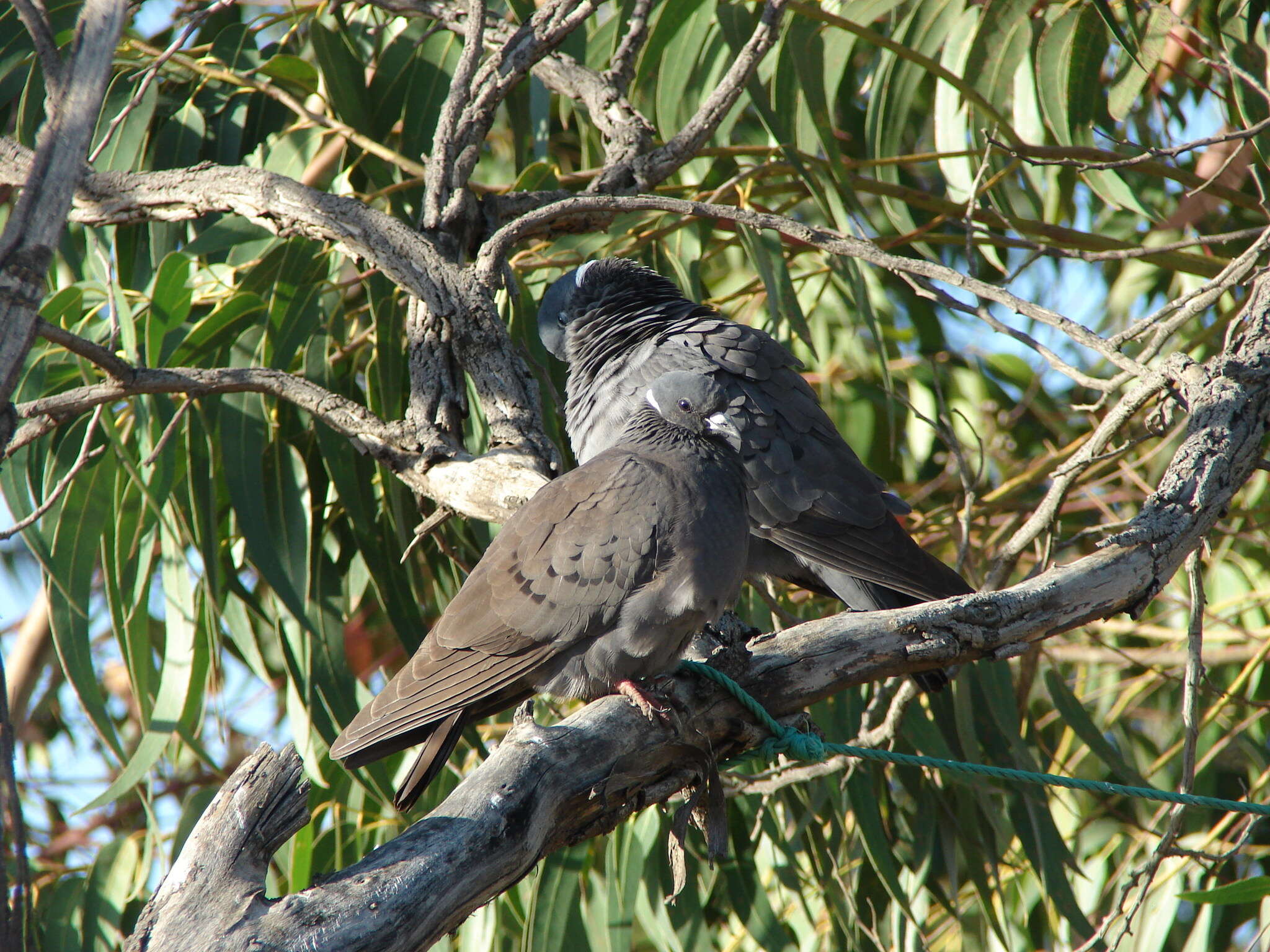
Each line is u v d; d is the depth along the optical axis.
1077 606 5.76
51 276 10.52
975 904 10.16
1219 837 9.81
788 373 8.71
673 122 9.77
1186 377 6.48
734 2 9.70
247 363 8.79
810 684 5.62
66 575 8.06
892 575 7.97
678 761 5.32
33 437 7.06
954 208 10.34
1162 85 11.37
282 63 9.61
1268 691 10.70
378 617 12.23
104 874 8.90
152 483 8.16
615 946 8.40
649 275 9.24
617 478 5.88
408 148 9.64
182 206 8.07
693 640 5.88
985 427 12.88
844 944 9.28
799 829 8.78
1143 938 9.56
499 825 4.37
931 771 9.33
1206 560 10.73
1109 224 12.01
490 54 9.52
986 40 9.62
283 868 9.12
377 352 8.47
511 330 8.87
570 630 5.68
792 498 8.14
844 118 12.61
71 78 3.87
